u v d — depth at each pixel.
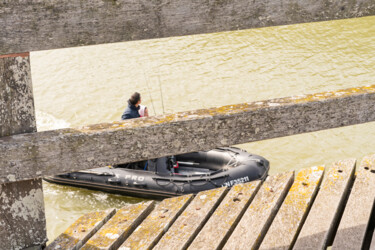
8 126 1.55
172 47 14.09
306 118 1.63
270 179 2.52
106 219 2.33
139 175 7.47
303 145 8.30
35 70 13.00
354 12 1.51
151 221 2.28
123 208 2.39
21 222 1.78
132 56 13.60
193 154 7.91
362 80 11.23
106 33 1.35
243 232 2.12
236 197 2.40
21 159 1.46
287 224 2.14
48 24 1.31
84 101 10.92
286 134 1.63
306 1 1.46
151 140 1.53
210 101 10.57
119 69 12.73
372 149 8.07
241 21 1.42
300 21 1.48
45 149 1.46
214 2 1.39
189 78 11.82
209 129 1.55
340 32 14.41
